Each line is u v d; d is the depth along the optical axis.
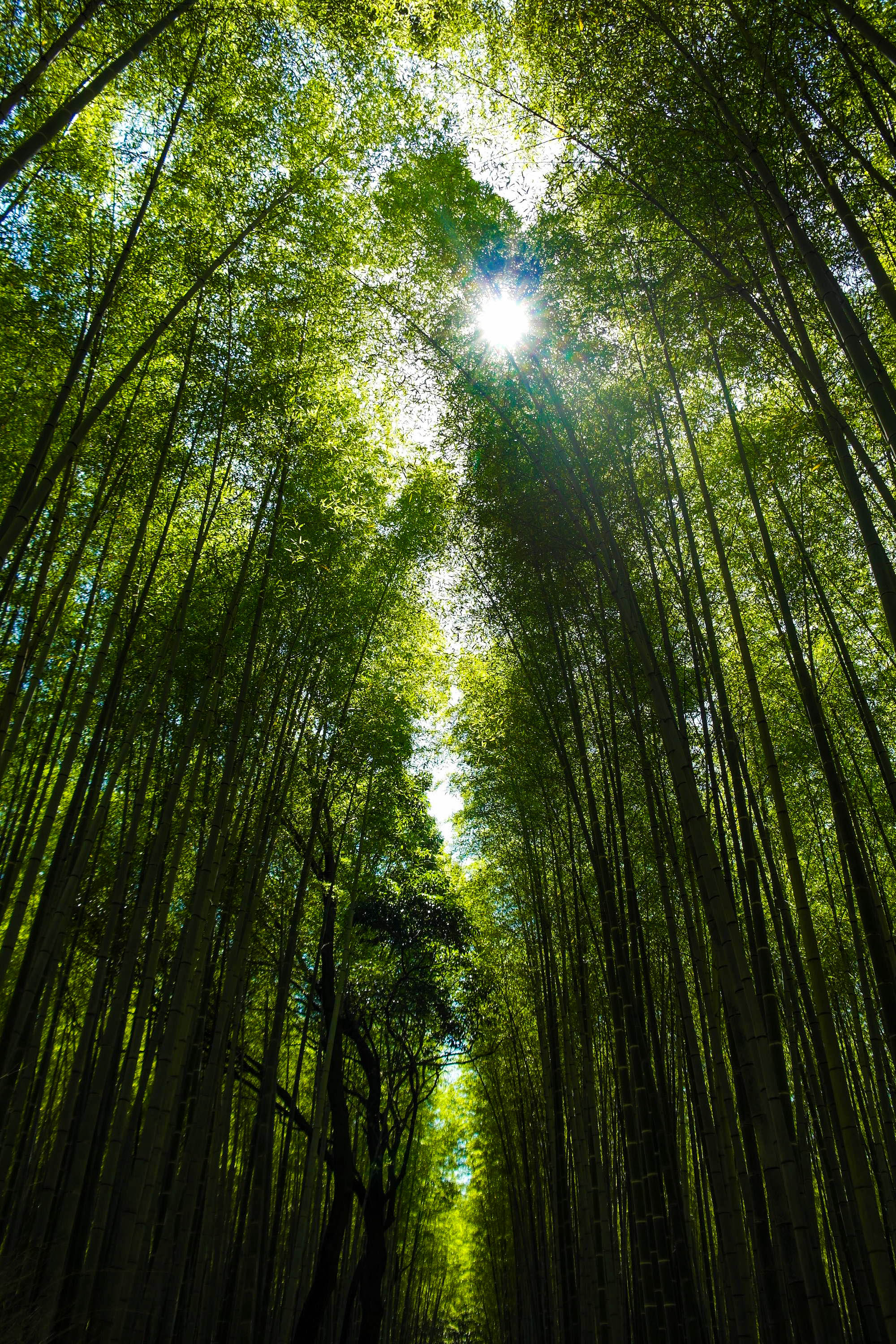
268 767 7.43
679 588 6.58
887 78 4.59
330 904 8.98
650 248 5.34
